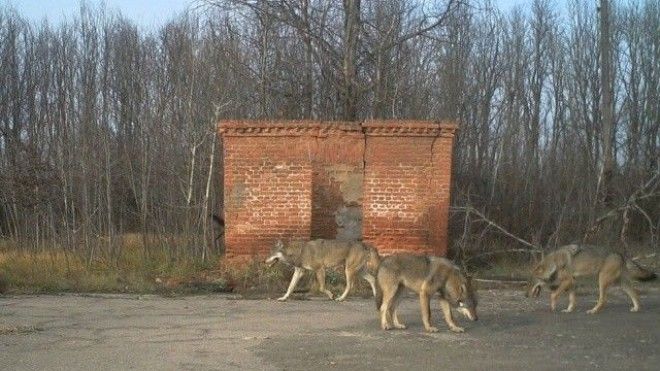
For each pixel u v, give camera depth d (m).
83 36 26.69
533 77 30.70
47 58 29.83
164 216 19.47
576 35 30.73
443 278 10.38
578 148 26.94
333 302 13.37
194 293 14.58
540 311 12.40
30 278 15.88
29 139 25.86
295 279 13.97
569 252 12.41
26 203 20.09
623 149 28.66
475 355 8.68
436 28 21.30
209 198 18.88
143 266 16.92
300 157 15.93
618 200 20.92
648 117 30.27
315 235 16.25
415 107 23.58
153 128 20.73
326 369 7.95
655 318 11.61
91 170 20.00
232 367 8.05
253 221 15.85
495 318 11.61
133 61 26.52
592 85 29.38
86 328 10.49
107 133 21.05
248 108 21.47
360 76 21.12
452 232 19.47
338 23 20.72
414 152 15.92
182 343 9.39
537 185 22.83
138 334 10.02
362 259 13.88
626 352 8.88
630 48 31.45
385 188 15.93
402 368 8.00
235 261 15.83
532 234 19.31
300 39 21.28
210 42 22.06
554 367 8.05
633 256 17.88
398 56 22.34
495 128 28.62
